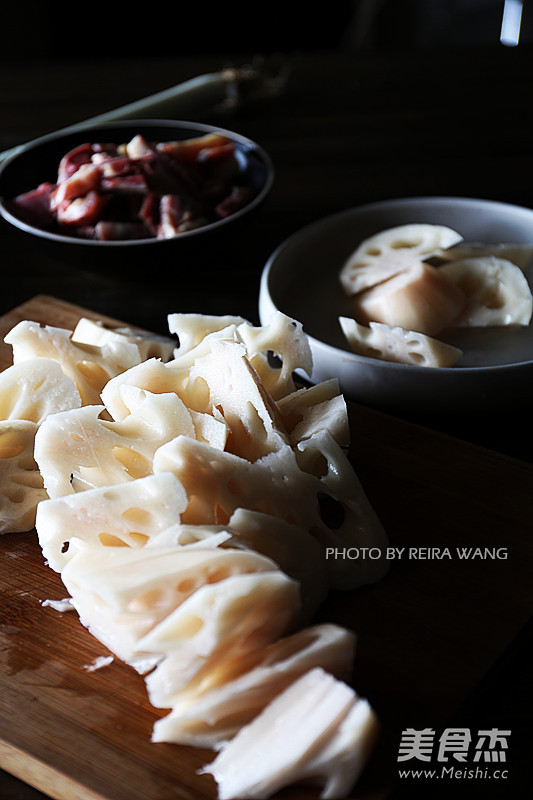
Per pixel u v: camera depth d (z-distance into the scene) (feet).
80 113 2.79
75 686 1.42
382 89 2.90
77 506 1.41
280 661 1.32
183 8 4.27
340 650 1.32
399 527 1.60
